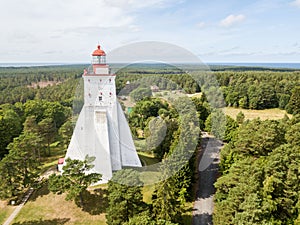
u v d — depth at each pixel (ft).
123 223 62.28
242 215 57.93
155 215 65.92
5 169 81.97
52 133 135.33
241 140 94.73
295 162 72.84
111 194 67.56
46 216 77.82
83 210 79.00
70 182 77.30
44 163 117.60
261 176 71.61
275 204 65.41
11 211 81.05
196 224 75.51
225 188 78.48
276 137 91.04
